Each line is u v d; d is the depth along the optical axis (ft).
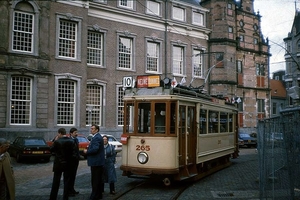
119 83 104.63
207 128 49.11
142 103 40.73
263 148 30.63
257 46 146.72
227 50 130.21
